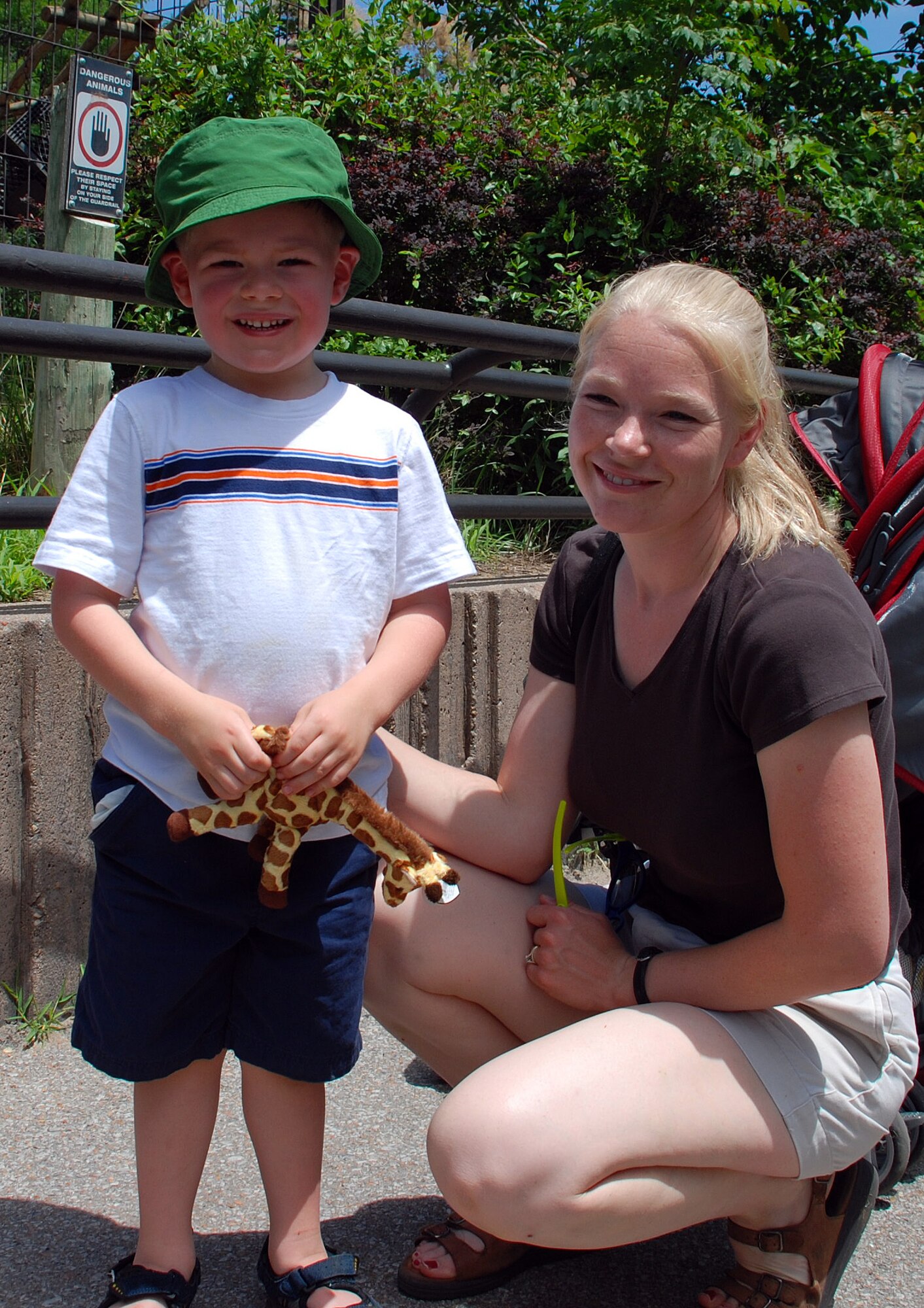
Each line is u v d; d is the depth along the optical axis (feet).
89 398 13.24
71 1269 5.66
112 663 5.24
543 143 20.71
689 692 5.32
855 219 22.79
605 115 20.65
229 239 5.45
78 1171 6.45
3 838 7.75
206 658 5.36
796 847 5.03
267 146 5.54
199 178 5.50
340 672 5.56
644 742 5.58
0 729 7.66
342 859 5.67
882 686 5.08
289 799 5.17
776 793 5.05
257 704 5.40
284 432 5.65
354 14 23.20
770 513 5.32
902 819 6.70
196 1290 5.41
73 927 8.16
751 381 5.16
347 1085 7.53
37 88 20.90
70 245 14.33
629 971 5.70
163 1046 5.40
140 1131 5.49
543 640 6.32
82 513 5.37
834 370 20.43
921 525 6.53
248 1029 5.57
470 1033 6.11
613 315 5.29
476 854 6.27
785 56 29.81
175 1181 5.43
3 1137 6.72
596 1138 4.82
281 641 5.39
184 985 5.41
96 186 14.28
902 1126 6.37
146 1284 5.18
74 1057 7.64
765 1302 5.48
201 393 5.67
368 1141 6.92
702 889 5.78
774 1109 5.16
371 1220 6.20
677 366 5.03
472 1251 5.68
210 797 5.35
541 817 6.27
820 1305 5.54
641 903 6.27
